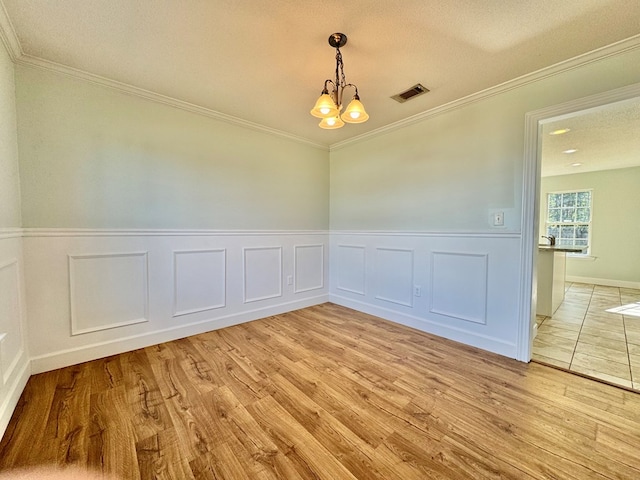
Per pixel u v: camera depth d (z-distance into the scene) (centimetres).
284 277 349
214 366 211
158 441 136
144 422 150
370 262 344
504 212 229
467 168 251
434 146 276
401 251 309
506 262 229
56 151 204
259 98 251
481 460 126
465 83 222
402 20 155
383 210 327
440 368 209
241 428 146
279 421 151
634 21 154
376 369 207
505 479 116
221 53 187
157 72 210
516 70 204
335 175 388
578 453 129
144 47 181
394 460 126
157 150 251
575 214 581
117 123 229
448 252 267
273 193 336
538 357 229
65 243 208
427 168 282
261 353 233
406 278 304
